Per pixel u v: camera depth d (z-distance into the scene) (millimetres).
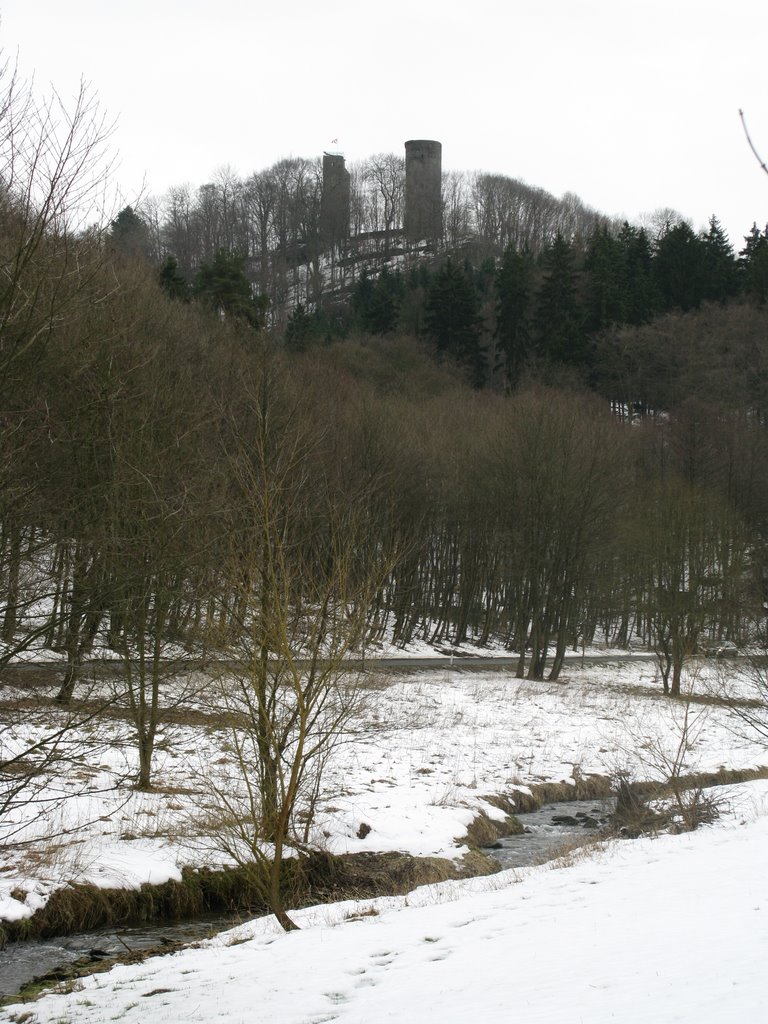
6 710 9914
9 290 7680
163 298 27641
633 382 78375
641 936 9352
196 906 13977
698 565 41156
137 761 18406
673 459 61531
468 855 16984
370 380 60500
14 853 13695
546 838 19250
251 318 51844
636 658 55469
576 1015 6738
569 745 27141
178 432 15086
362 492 28203
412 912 12391
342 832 16922
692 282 89125
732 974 7391
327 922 12617
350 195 140250
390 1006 7930
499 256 129125
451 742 25875
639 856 14945
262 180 126688
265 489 13195
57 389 9008
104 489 9531
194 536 12711
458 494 49812
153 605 14070
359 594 13750
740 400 72500
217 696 14055
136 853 14531
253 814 12609
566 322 81438
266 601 12570
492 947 9727
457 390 65062
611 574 47781
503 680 40562
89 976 10906
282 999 8719
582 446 44156
